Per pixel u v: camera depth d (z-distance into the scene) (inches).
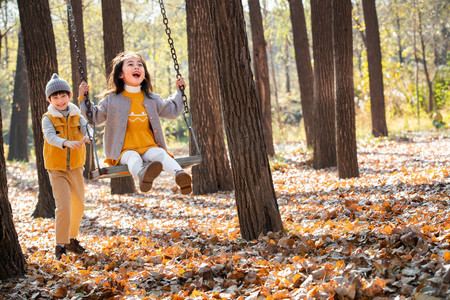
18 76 994.1
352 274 142.6
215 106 440.5
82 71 200.7
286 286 149.8
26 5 353.4
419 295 128.3
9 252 193.5
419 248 158.2
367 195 298.0
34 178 678.5
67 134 217.3
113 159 194.7
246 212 222.4
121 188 493.0
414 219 197.0
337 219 242.8
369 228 198.8
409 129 973.8
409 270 143.4
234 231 244.2
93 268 200.1
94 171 187.5
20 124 1001.5
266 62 693.3
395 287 137.8
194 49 432.8
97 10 1020.5
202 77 435.5
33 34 358.0
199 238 240.8
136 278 179.9
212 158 444.1
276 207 222.7
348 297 133.0
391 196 273.0
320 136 539.5
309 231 216.8
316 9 531.5
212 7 214.7
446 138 767.7
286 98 1734.7
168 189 504.1
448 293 125.5
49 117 214.4
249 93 218.2
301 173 519.2
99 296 166.2
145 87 207.2
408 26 1353.3
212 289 163.3
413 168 426.0
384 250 162.9
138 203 418.0
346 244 178.1
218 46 216.4
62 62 1129.4
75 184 223.1
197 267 179.2
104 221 343.6
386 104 1125.7
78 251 228.7
